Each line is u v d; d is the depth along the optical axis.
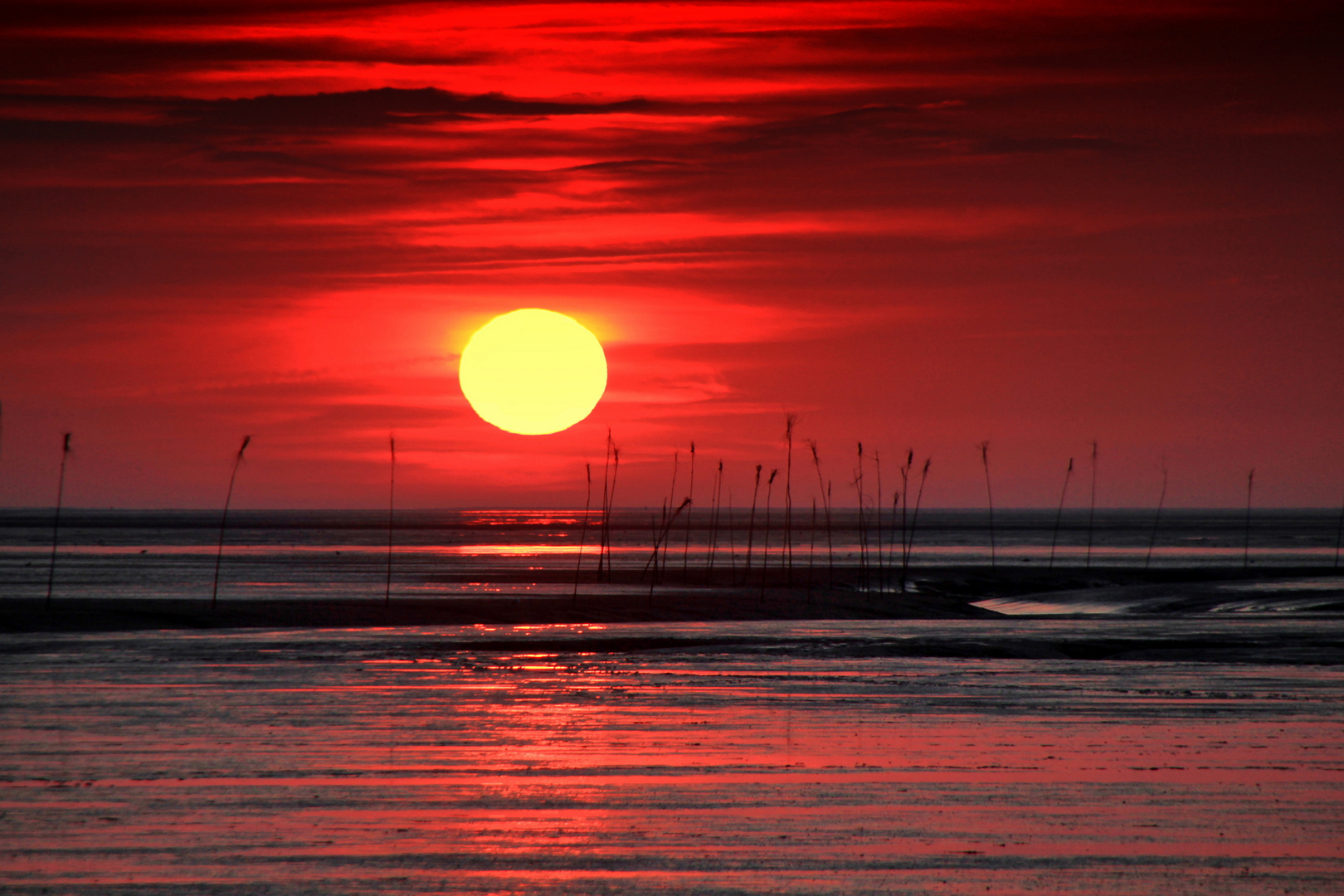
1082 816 68.69
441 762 84.31
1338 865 59.06
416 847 61.75
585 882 55.97
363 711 108.50
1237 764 84.19
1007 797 73.38
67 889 54.94
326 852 60.94
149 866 58.50
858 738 94.69
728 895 54.12
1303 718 105.62
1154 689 124.44
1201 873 57.69
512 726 99.88
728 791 75.12
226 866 58.41
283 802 71.81
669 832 64.81
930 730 98.69
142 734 95.88
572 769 81.88
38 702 113.88
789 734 96.12
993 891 54.91
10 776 79.69
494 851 60.97
